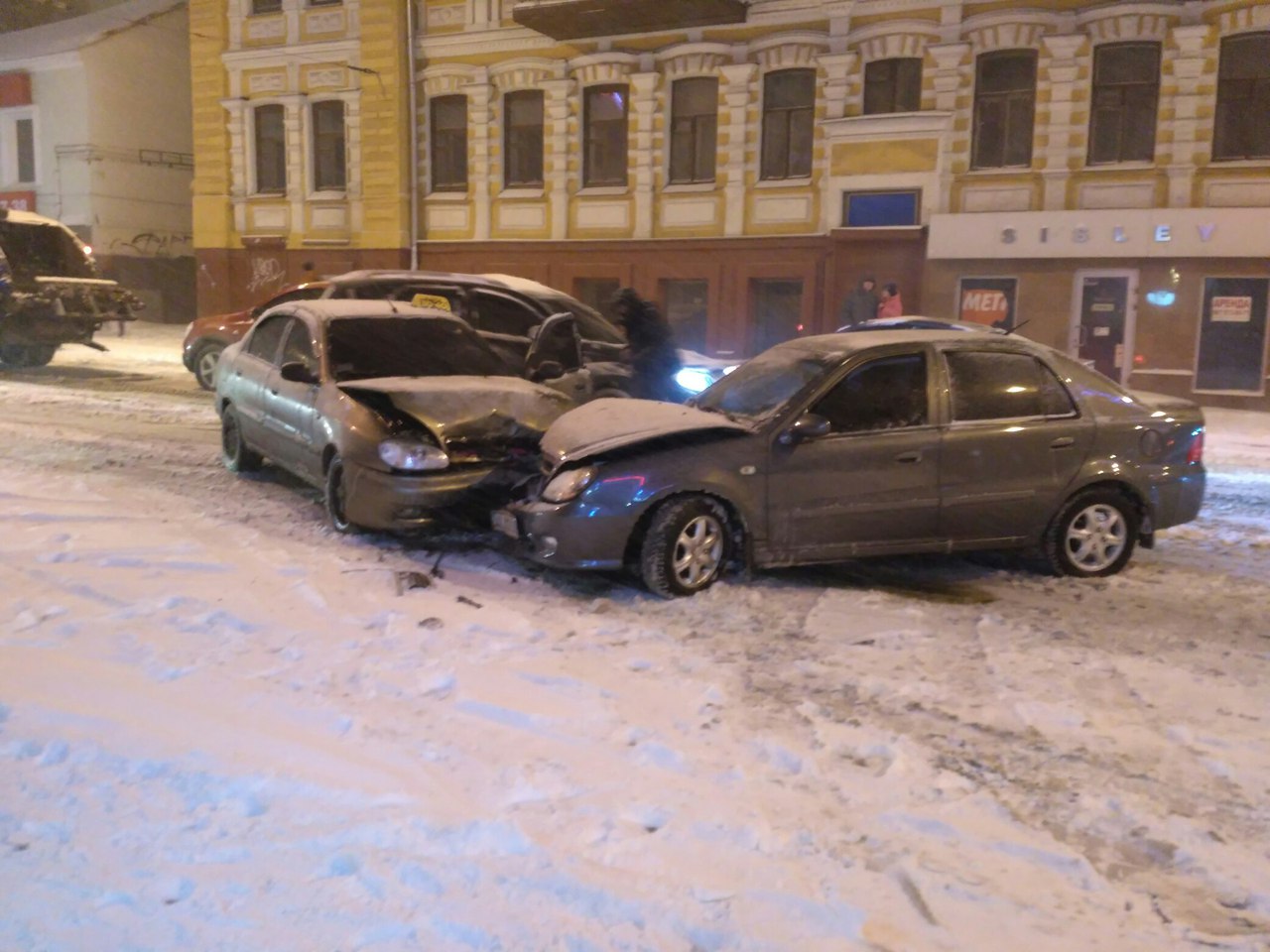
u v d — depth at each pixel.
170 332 27.39
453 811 3.70
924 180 19.25
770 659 5.46
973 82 18.84
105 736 4.12
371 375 8.15
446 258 24.16
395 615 5.76
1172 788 4.19
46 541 6.86
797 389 6.78
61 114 32.31
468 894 3.22
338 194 25.12
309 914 3.09
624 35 21.56
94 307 16.88
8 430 11.65
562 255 22.80
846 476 6.66
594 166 22.59
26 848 3.39
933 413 6.85
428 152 24.08
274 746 4.13
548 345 10.27
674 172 21.75
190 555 6.70
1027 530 7.06
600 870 3.39
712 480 6.41
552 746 4.30
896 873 3.50
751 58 20.61
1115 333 18.39
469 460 7.15
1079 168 18.38
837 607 6.35
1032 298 18.75
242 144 26.16
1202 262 17.67
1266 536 8.59
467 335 8.90
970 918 3.27
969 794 4.07
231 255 26.67
